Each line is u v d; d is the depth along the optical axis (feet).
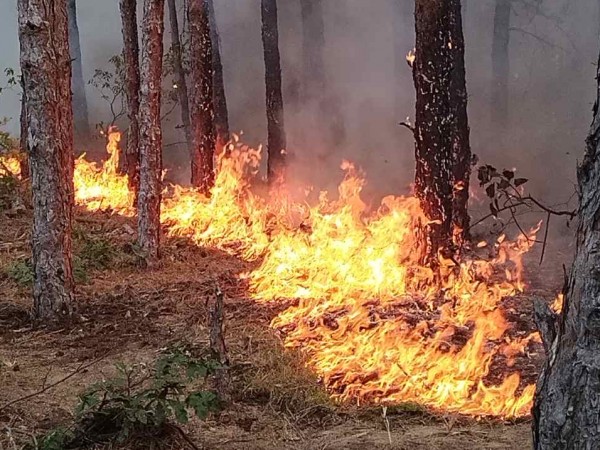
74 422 14.38
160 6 28.96
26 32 20.85
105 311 23.21
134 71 42.78
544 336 9.59
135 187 42.91
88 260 28.68
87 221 37.27
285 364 17.79
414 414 15.44
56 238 21.89
